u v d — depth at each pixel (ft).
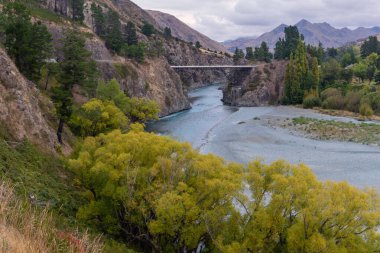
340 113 402.72
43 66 250.98
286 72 524.52
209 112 460.55
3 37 246.88
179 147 104.22
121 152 104.06
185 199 86.79
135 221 97.96
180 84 520.83
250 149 240.94
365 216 74.95
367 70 552.41
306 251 74.49
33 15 378.73
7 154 111.14
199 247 106.93
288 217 85.56
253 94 544.21
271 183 86.33
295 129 310.04
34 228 50.11
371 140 264.31
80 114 174.60
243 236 84.23
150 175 97.86
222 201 90.53
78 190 123.65
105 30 521.24
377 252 76.79
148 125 351.05
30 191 94.63
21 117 141.18
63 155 156.97
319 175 186.29
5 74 144.66
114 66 395.75
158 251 94.94
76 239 58.13
